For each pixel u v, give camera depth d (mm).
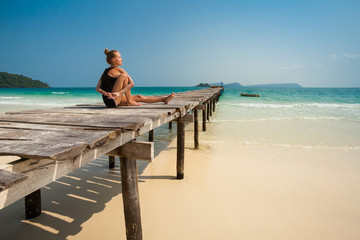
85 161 1434
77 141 1395
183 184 3850
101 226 2723
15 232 2584
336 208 3158
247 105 17984
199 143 6398
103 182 3918
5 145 1303
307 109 15000
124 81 3488
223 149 5836
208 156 5293
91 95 35938
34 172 1118
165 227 2729
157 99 4023
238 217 2936
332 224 2812
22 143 1349
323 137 7102
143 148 1895
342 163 4871
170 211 3053
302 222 2850
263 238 2557
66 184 3824
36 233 2574
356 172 4398
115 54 3438
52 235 2549
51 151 1161
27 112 3014
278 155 5375
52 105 19516
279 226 2766
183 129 3895
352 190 3672
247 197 3434
